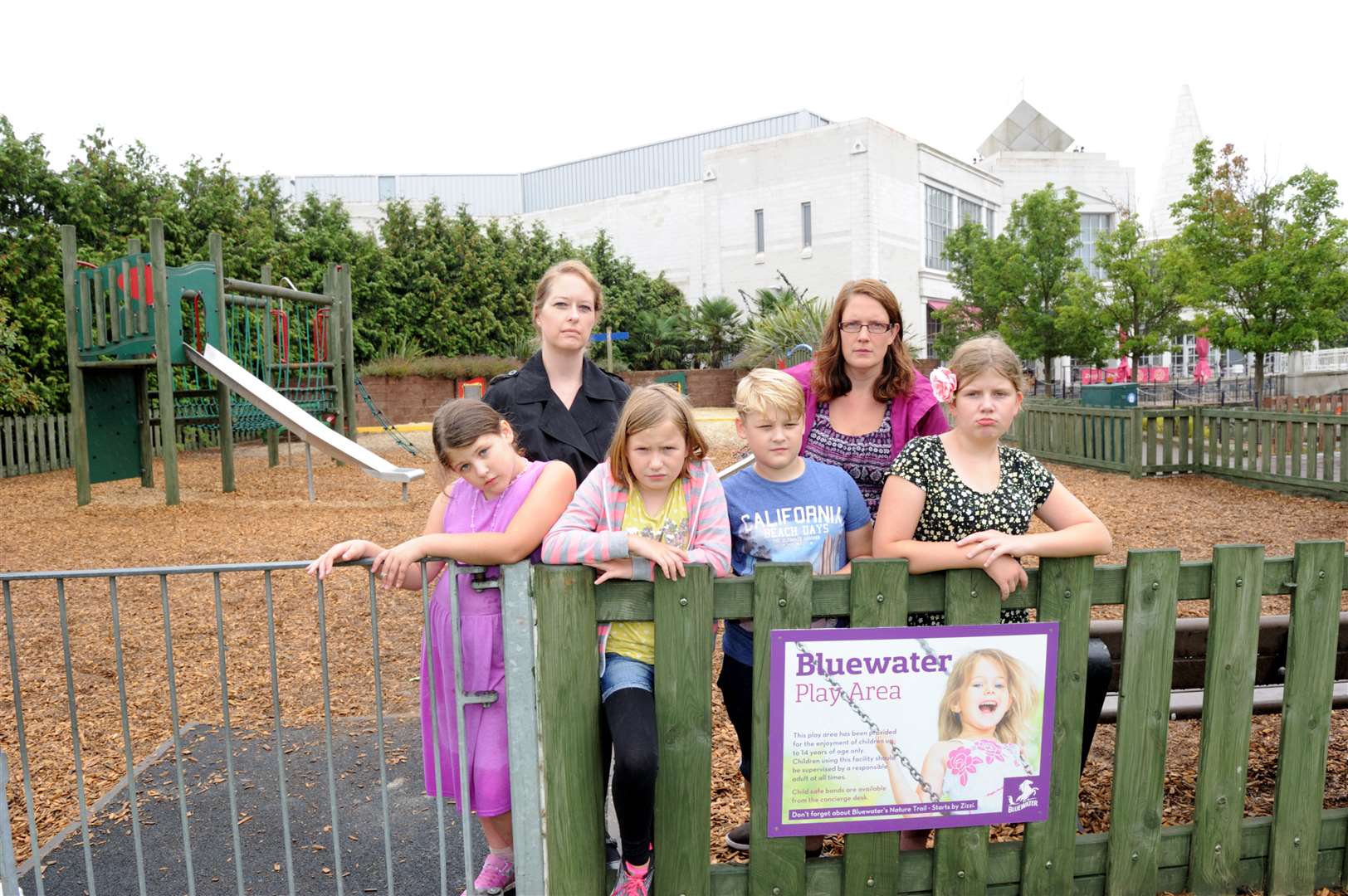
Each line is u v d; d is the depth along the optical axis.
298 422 10.91
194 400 13.38
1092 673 2.62
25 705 4.53
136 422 12.26
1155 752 2.53
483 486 2.52
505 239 29.17
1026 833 2.51
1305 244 17.00
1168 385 29.25
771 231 35.12
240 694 4.65
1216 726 2.55
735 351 30.81
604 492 2.46
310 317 17.05
